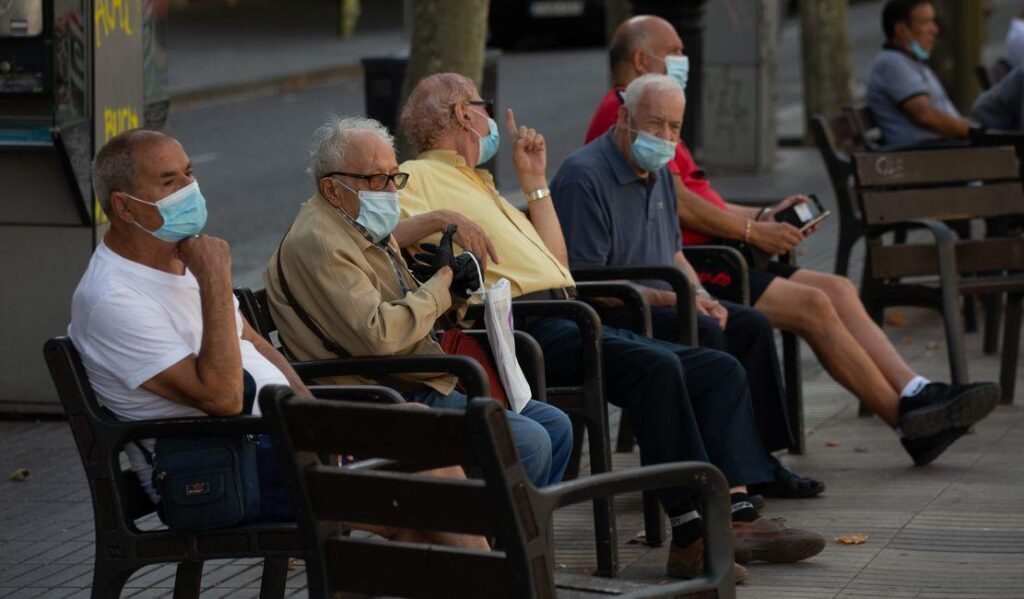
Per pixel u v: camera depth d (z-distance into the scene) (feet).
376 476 36.55
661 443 55.77
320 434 37.06
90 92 75.56
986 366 89.30
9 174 76.84
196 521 42.16
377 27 342.44
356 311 50.21
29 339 78.43
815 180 160.45
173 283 45.09
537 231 64.08
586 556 58.18
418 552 36.50
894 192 81.15
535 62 291.79
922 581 54.03
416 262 56.65
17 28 74.23
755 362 65.92
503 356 52.19
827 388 86.38
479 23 112.06
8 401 79.15
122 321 43.65
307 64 272.10
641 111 65.46
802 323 70.28
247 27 336.90
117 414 44.42
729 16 163.94
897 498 64.80
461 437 34.71
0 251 77.82
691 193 74.84
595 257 65.87
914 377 70.23
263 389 37.50
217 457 42.39
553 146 187.62
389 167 51.85
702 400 57.93
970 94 165.37
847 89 184.96
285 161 179.32
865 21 386.32
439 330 56.08
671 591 39.06
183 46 298.35
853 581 54.29
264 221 141.08
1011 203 83.46
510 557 34.91
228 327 43.57
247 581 55.62
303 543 38.06
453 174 61.57
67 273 77.56
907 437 69.26
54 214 77.15
